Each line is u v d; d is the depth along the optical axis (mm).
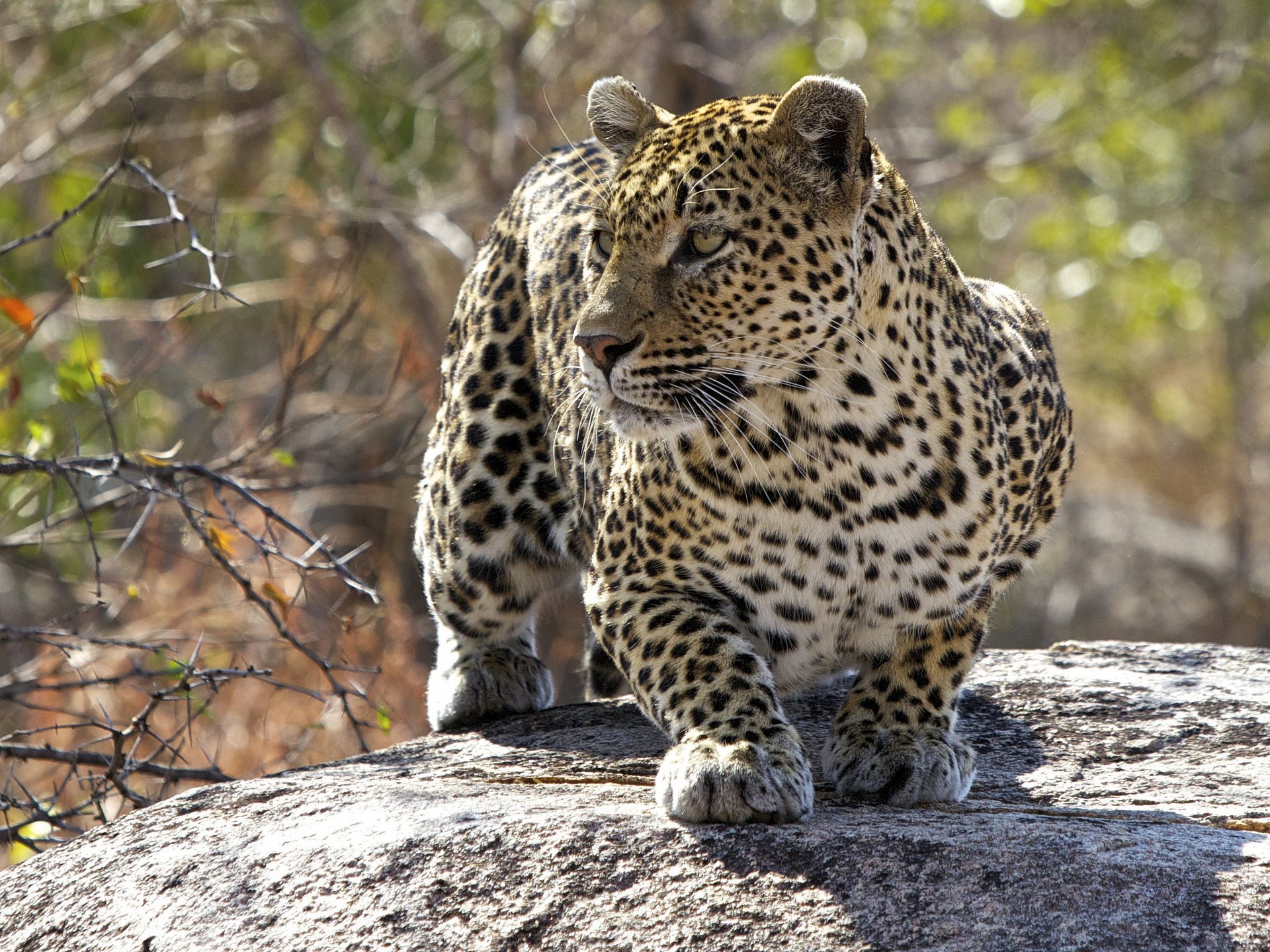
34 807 9516
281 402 14008
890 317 7598
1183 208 29453
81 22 19656
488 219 20875
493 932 6285
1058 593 27641
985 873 6227
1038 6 23859
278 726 14188
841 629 7906
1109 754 8406
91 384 10883
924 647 7961
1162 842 6488
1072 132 23844
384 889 6547
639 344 7492
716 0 24766
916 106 30172
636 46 22234
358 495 20141
